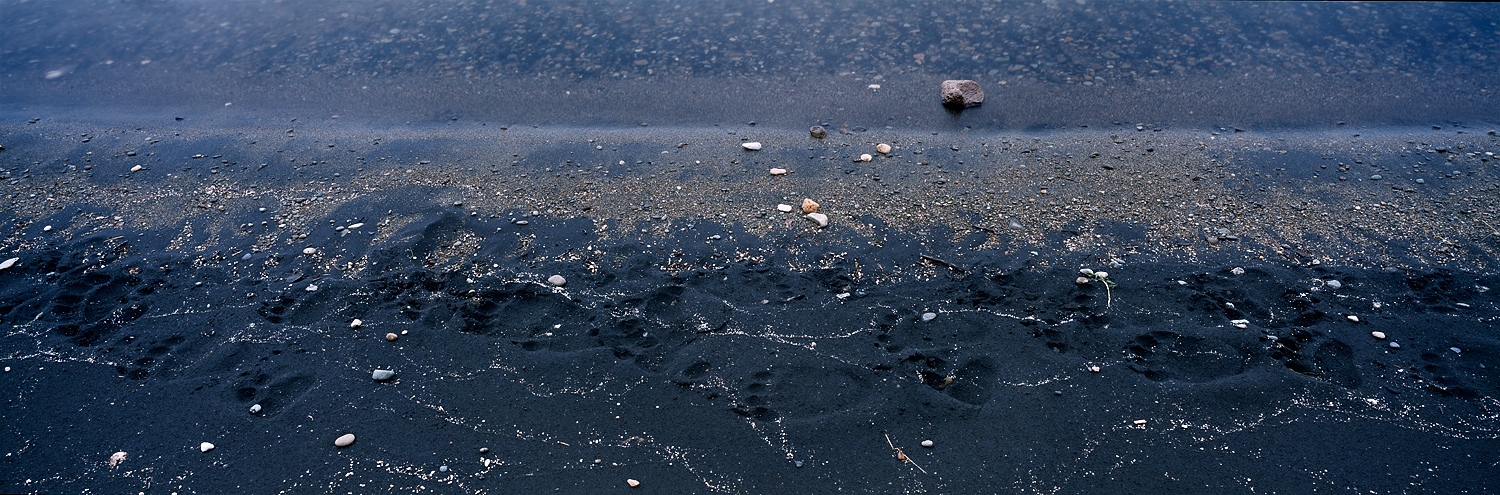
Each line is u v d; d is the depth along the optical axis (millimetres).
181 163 5652
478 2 8469
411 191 5168
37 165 5652
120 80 7152
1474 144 5617
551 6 8336
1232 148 5641
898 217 4773
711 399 3398
